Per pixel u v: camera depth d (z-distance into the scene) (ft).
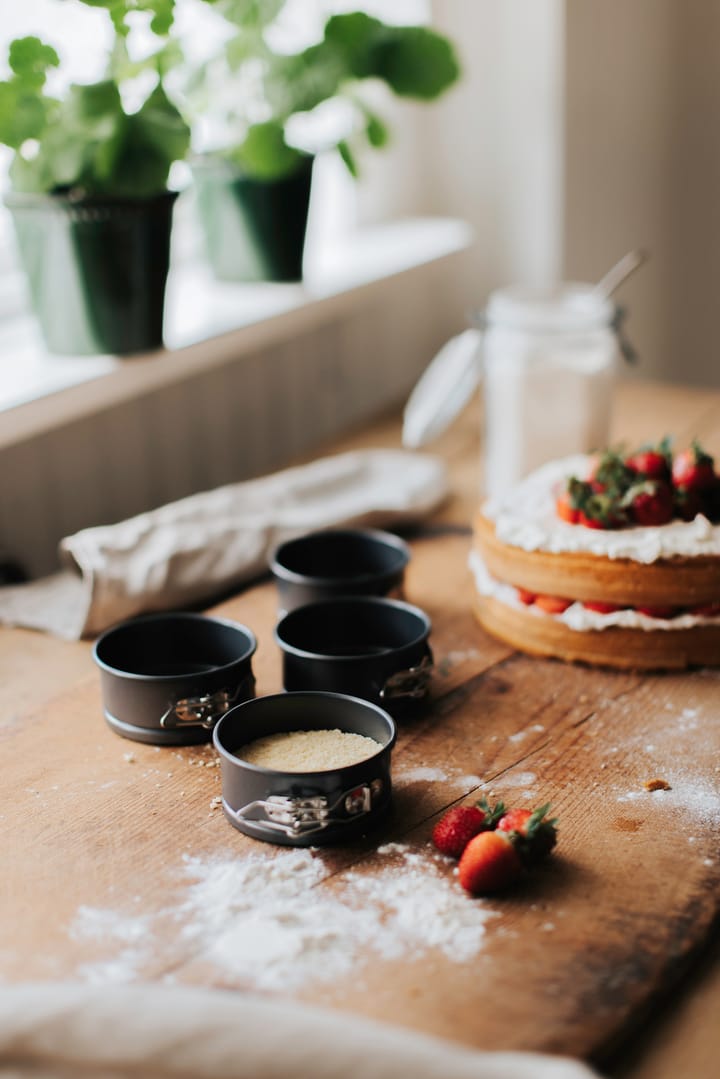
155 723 3.17
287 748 2.93
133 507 5.42
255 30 4.83
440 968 2.35
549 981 2.32
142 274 4.39
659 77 7.28
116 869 2.68
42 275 4.38
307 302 5.50
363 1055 1.75
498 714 3.37
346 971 2.35
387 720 2.90
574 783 3.03
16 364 4.54
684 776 3.06
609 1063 2.22
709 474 3.70
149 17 4.54
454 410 4.95
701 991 2.41
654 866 2.69
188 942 2.43
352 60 4.96
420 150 7.19
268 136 4.87
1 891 2.61
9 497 4.76
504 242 7.18
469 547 4.49
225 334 5.00
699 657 3.61
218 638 3.40
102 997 1.87
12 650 3.81
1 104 3.87
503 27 6.75
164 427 5.50
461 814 2.70
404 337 7.18
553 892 2.60
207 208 5.48
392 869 2.68
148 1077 1.76
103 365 4.52
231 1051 1.75
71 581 4.28
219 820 2.87
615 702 3.43
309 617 3.47
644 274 7.63
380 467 4.94
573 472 4.10
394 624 3.49
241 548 4.16
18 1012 1.84
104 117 4.01
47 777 3.06
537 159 6.90
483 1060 1.80
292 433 6.39
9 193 4.23
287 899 2.57
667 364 8.05
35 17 4.68
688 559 3.49
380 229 7.06
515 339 4.57
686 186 7.56
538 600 3.68
